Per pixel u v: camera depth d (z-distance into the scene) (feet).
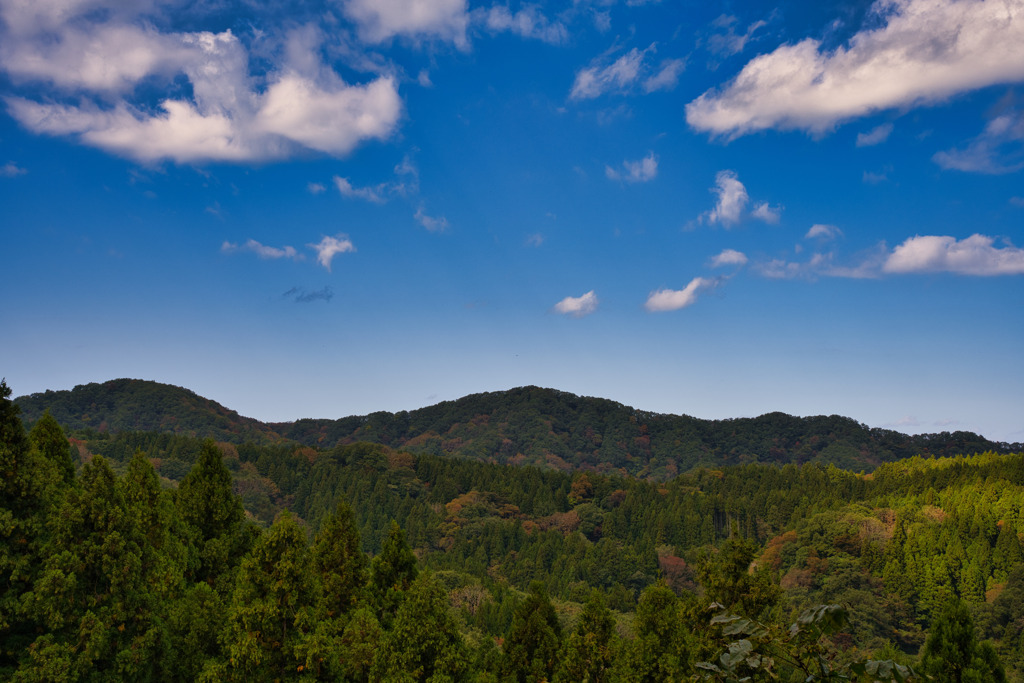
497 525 483.10
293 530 100.01
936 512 391.86
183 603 97.76
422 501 553.23
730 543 118.52
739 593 113.39
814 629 19.80
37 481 75.31
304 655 94.38
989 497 379.14
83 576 76.74
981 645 71.61
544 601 124.67
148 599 82.64
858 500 467.52
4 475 73.05
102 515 79.36
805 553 375.25
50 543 75.10
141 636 80.23
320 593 106.73
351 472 591.78
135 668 77.77
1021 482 401.08
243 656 89.25
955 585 315.58
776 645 20.59
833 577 338.13
